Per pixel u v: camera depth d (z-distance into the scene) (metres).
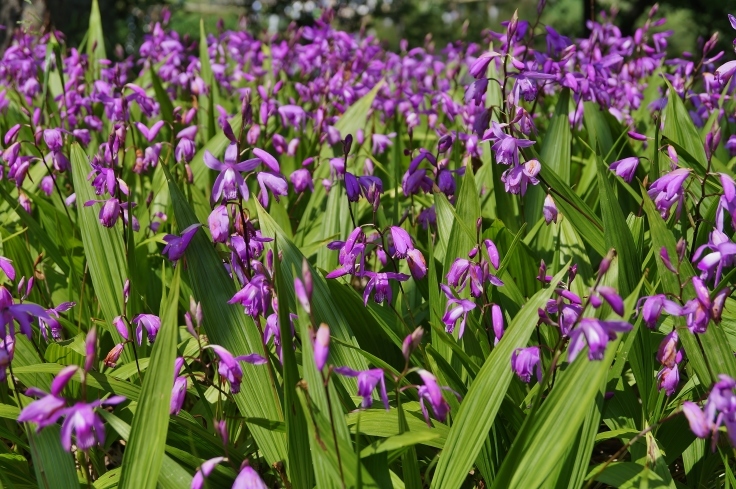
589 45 4.19
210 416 1.99
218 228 1.80
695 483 1.99
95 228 2.47
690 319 1.68
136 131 4.14
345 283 2.26
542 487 1.64
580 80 3.06
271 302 1.84
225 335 1.97
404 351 1.49
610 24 4.74
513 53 3.35
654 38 4.50
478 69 2.52
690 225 2.48
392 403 2.05
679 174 1.99
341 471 1.44
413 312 2.54
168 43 4.82
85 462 1.81
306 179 2.88
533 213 2.85
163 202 3.23
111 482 1.81
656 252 1.96
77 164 2.51
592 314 1.73
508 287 2.27
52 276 2.99
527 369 1.62
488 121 2.59
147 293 2.79
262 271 1.87
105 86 3.56
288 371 1.63
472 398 1.68
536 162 2.24
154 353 1.56
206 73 4.36
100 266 2.44
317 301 2.03
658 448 1.76
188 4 14.13
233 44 5.62
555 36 3.11
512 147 2.25
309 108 4.82
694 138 2.83
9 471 1.92
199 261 1.99
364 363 2.03
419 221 2.71
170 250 1.87
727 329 2.02
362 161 3.62
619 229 2.07
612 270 2.04
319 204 3.30
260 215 2.16
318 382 1.61
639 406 2.06
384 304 2.30
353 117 3.62
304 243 3.06
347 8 12.47
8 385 2.26
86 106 3.75
